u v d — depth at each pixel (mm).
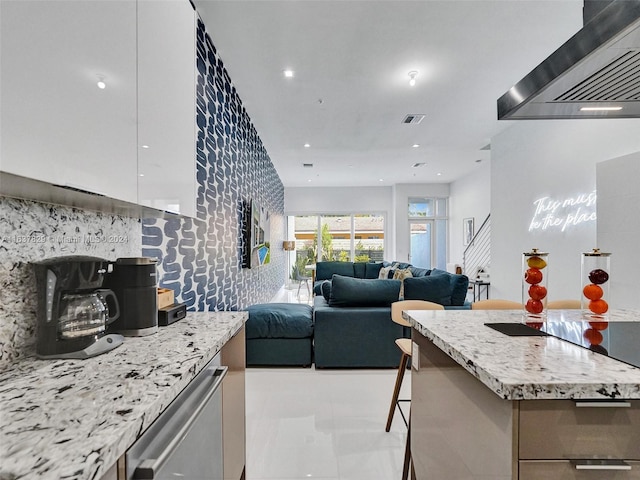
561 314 1569
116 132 978
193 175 1651
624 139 2850
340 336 3258
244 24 2359
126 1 1028
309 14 2254
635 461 762
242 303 3811
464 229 7961
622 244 2703
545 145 3811
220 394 1202
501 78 3139
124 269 1235
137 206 1183
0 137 624
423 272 5840
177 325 1411
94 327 1050
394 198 9031
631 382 759
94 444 548
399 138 5016
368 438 2131
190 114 1615
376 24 2363
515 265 4375
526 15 2273
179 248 2092
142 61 1130
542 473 762
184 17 1533
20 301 999
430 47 2646
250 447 2039
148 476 655
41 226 1082
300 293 9125
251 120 4227
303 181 8656
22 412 657
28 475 471
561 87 1346
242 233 3797
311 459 1925
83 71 837
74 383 805
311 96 3537
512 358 934
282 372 3242
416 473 1523
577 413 766
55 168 752
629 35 1009
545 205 3809
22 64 667
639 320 1422
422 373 1434
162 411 743
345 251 9500
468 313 1616
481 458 906
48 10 726
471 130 4625
